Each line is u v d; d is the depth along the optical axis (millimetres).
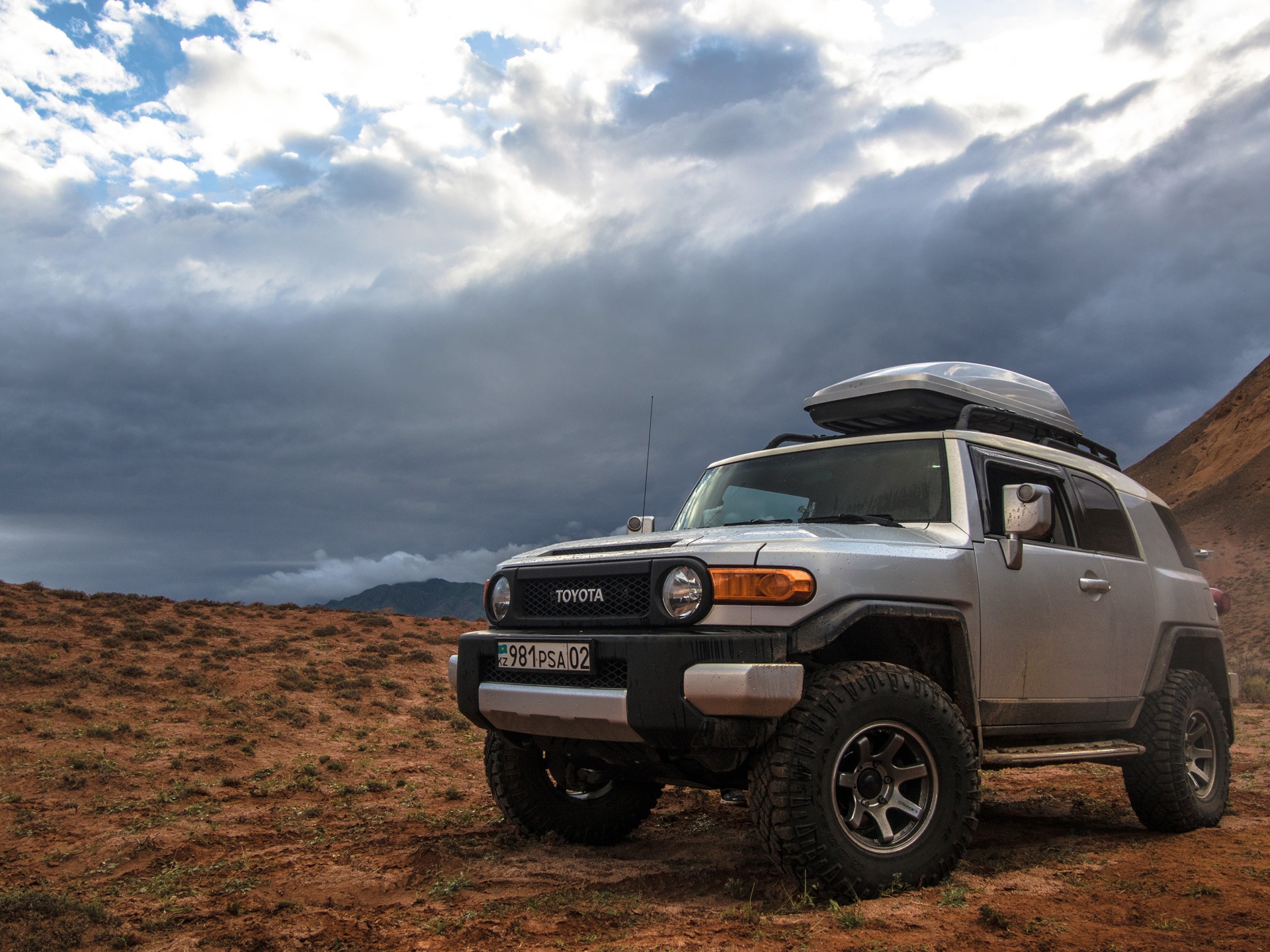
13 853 5477
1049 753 4805
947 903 3758
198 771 8047
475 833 5648
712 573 3977
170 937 3736
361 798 7125
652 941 3404
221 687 11805
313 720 10617
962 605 4430
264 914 4027
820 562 3973
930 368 5547
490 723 4680
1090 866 4516
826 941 3309
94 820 6281
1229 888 3982
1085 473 5910
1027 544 5031
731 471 5734
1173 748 5492
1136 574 5758
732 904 3969
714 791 7016
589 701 4051
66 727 9188
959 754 4125
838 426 5926
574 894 4145
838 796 4020
